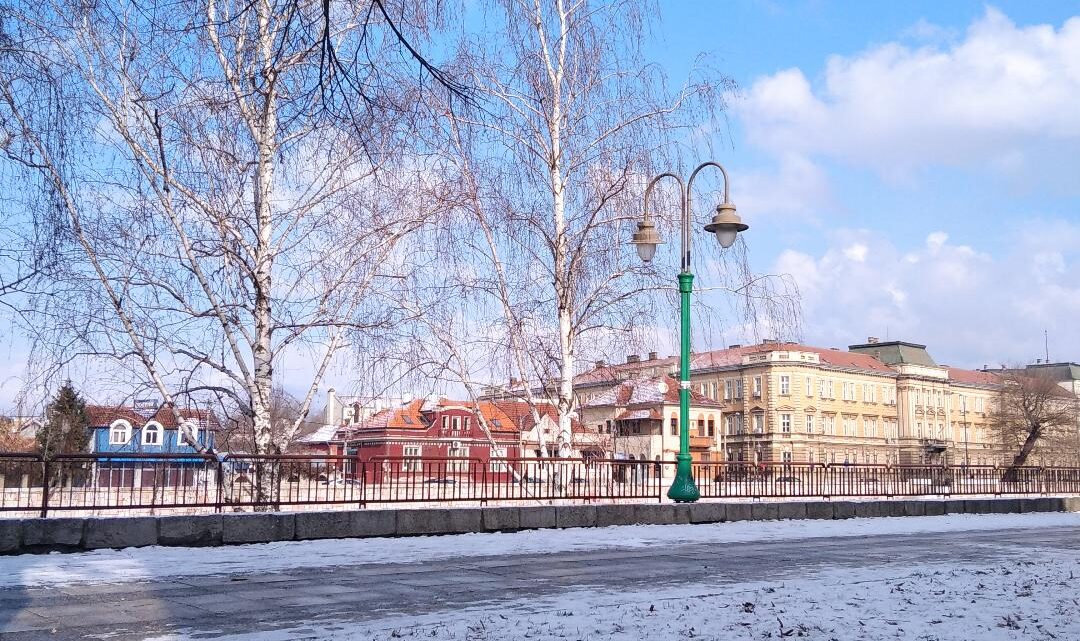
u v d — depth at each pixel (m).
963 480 28.36
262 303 17.11
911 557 13.52
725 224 19.02
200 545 13.91
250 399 17.39
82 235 14.66
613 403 22.59
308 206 16.97
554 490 18.80
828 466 23.77
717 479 21.06
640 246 18.95
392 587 9.90
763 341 20.89
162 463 14.87
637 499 20.05
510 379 20.09
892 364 122.19
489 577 10.80
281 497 15.73
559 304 20.28
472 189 18.84
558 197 20.39
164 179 15.93
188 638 6.98
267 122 16.06
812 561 12.80
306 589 9.72
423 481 17.14
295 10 7.58
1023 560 12.92
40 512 14.18
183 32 11.18
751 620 7.08
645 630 6.68
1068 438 81.44
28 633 7.19
